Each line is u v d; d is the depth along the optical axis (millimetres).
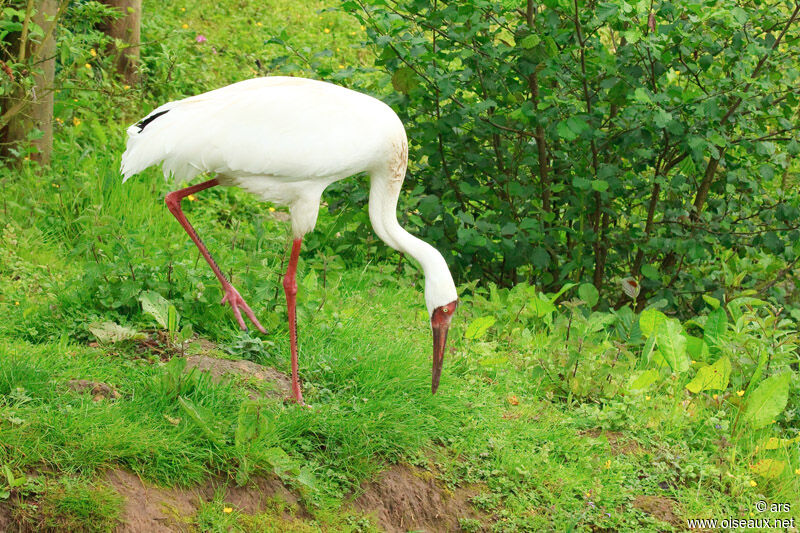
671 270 12078
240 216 12891
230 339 8648
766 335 9742
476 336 9453
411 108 11539
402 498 7215
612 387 8938
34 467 6160
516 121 11203
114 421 6707
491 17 10797
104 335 7945
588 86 11078
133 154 7801
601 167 10852
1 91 10477
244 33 18859
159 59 15219
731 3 9930
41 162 12078
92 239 8953
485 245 10891
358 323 9492
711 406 9156
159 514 6234
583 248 11844
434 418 8039
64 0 10922
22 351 7418
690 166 11445
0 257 9492
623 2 9445
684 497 7746
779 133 11078
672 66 10820
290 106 7820
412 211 11617
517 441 8109
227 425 7012
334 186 11492
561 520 7277
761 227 11805
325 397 8031
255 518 6535
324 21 20875
